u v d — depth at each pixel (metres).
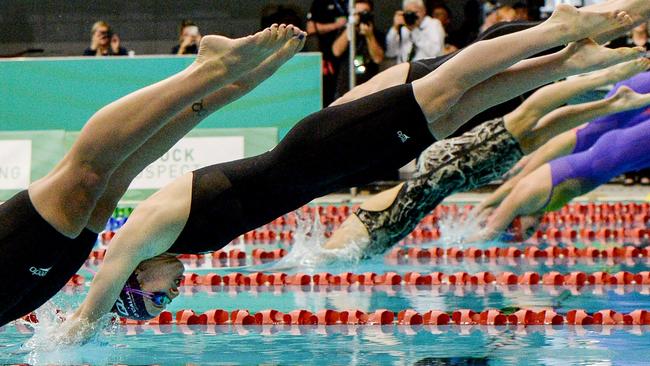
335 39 35.62
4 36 38.81
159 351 13.38
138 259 12.95
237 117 33.12
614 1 13.70
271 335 14.48
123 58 33.41
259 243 26.19
